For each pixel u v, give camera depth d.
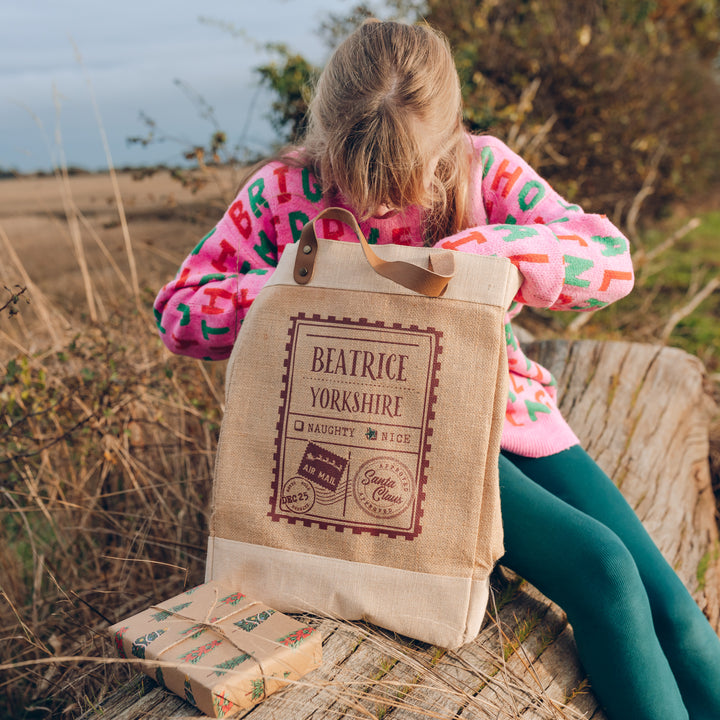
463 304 1.20
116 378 2.06
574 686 1.34
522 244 1.27
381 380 1.21
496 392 1.19
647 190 5.59
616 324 4.60
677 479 2.17
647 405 2.49
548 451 1.50
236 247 1.45
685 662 1.34
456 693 1.21
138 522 2.14
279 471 1.24
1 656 1.86
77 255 2.43
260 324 1.26
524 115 4.73
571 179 5.44
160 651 1.13
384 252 1.25
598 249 1.32
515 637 1.39
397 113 1.19
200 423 2.36
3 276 2.38
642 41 5.89
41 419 2.14
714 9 6.91
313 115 1.34
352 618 1.24
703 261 6.25
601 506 1.47
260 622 1.20
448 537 1.19
